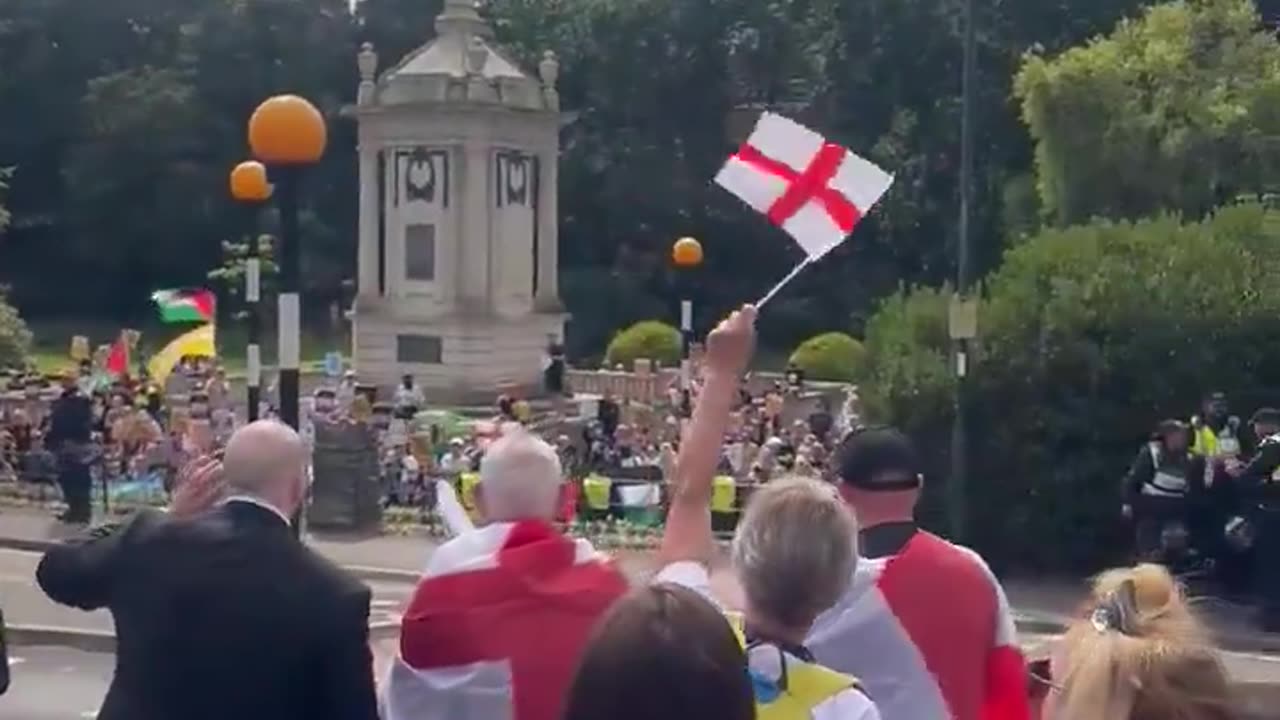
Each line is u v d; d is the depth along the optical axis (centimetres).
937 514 2383
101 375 3397
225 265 6619
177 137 8369
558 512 550
